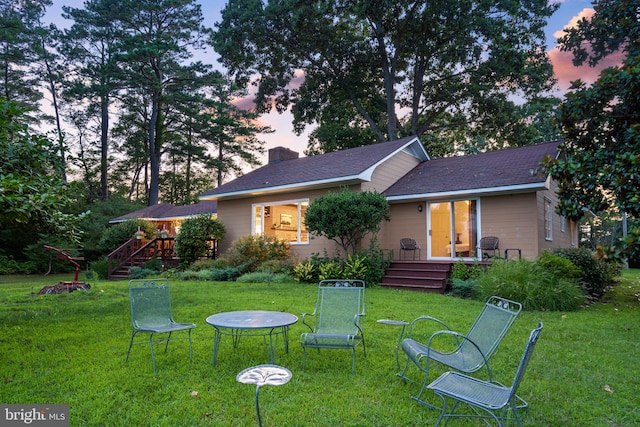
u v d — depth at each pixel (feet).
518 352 16.94
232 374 14.11
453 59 75.00
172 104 95.14
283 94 88.48
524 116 85.10
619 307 28.78
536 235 36.63
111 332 19.84
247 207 52.37
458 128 93.20
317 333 15.98
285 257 46.44
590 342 18.48
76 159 21.94
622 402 12.21
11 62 89.45
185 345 17.60
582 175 26.58
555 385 13.47
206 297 29.71
